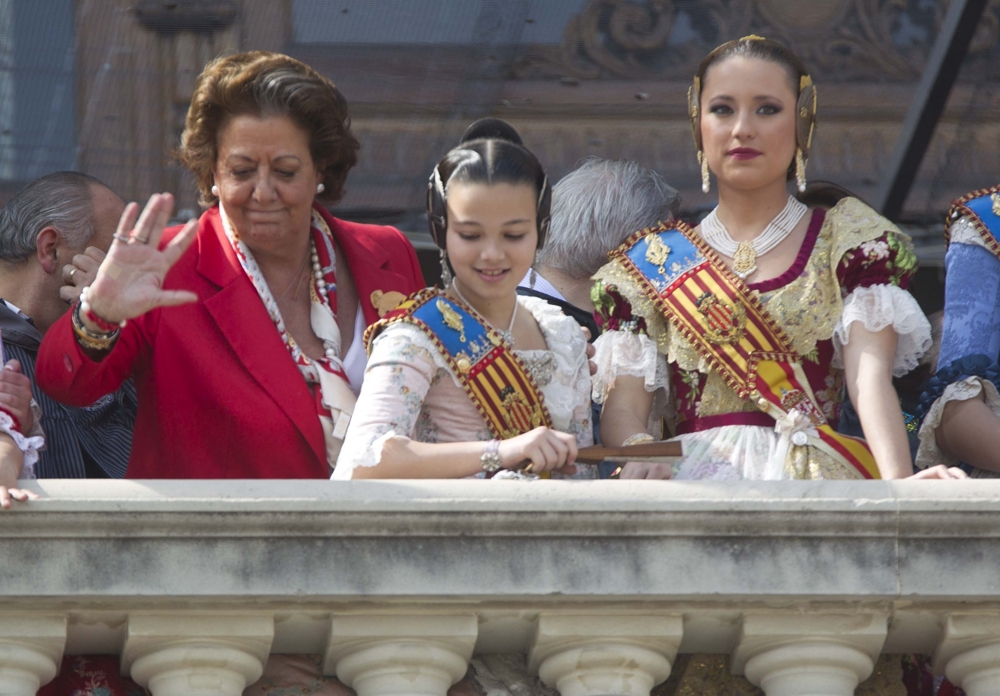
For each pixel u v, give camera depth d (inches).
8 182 824.9
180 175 834.2
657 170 875.4
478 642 539.2
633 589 510.9
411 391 565.9
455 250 581.3
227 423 613.3
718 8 855.7
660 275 627.8
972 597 520.7
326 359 639.8
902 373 621.3
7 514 494.0
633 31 855.1
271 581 500.7
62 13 816.3
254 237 639.8
